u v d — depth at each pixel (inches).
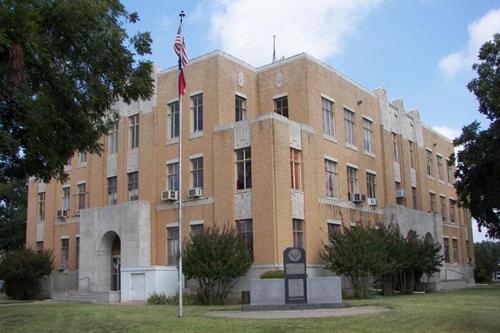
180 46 939.3
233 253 1102.4
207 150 1314.0
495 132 1374.3
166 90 1438.2
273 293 916.6
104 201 1530.5
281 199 1179.9
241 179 1237.7
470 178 1525.6
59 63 665.6
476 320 666.8
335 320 670.5
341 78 1515.7
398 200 1728.6
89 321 735.1
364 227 1280.8
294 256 906.7
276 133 1197.1
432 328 614.2
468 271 2183.8
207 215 1280.8
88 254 1455.5
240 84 1395.2
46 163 725.3
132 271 1259.2
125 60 733.3
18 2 532.1
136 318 743.1
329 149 1396.4
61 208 1697.8
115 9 748.0
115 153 1529.3
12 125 663.8
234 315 774.5
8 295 1638.8
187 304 1095.0
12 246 2278.5
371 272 1167.6
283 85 1400.1
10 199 2340.1
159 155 1418.6
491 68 1355.8
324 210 1325.0
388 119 1739.7
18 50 519.2
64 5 637.3
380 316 700.0
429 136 2081.7
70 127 709.9
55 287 1627.7
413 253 1352.1
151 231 1380.4
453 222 2167.8
